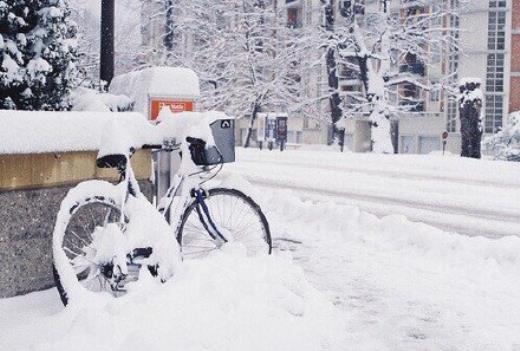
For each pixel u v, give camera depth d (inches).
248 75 1402.6
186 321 154.9
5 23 233.0
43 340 146.0
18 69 235.5
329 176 637.9
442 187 550.3
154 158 253.4
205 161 199.2
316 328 169.0
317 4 1729.8
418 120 1669.5
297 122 1907.0
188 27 1416.1
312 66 1318.9
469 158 850.1
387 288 214.8
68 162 191.9
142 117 213.0
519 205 452.8
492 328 177.2
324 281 222.4
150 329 147.8
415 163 789.9
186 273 174.4
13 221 177.8
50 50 243.3
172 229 192.9
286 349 153.5
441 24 1514.5
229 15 1430.9
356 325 176.9
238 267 187.5
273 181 592.7
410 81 1310.3
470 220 394.0
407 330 173.9
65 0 251.3
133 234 173.3
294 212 355.3
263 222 209.3
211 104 1392.7
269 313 168.7
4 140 172.1
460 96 894.4
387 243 285.7
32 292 183.9
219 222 219.9
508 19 1565.0
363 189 536.7
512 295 209.9
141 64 1498.5
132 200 178.7
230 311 164.1
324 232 312.3
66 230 187.0
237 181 207.8
